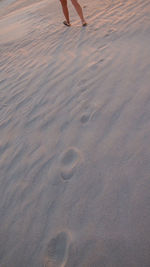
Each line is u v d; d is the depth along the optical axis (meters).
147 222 1.52
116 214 1.60
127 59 2.66
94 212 1.65
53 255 1.58
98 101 2.31
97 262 1.48
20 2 9.94
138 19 3.35
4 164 2.20
